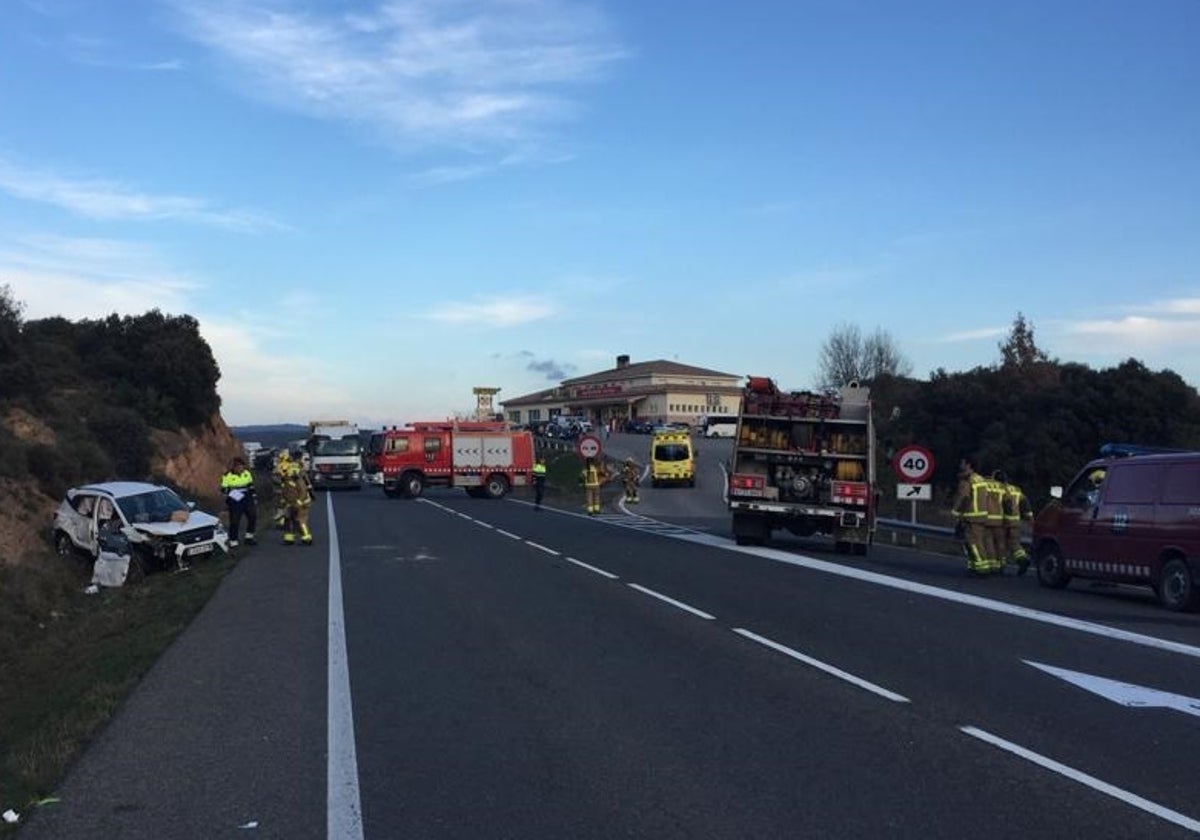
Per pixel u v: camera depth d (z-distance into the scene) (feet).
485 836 18.34
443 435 153.17
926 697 28.78
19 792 21.07
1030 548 64.95
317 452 176.86
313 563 63.00
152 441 145.38
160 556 65.92
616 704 27.94
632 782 21.33
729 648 35.83
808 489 72.43
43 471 91.91
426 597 48.29
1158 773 21.97
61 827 18.93
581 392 431.84
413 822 19.06
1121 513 49.88
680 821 19.02
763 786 21.03
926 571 61.82
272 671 32.45
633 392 389.19
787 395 73.51
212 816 19.45
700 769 22.18
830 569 60.49
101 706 28.27
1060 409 153.48
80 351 173.88
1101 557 50.96
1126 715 26.89
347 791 20.81
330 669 32.58
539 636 38.11
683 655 34.60
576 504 139.85
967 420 171.22
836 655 34.71
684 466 172.96
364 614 43.45
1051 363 183.01
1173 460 48.14
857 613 43.75
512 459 154.61
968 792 20.65
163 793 20.81
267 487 155.43
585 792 20.71
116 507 69.41
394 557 66.13
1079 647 36.47
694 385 388.98
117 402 156.56
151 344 176.86
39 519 78.33
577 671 32.12
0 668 44.45
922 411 176.76
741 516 73.31
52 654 45.52
